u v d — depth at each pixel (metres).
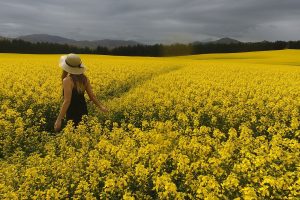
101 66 36.91
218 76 29.97
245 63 57.94
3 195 6.43
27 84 20.69
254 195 5.74
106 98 19.78
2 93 17.80
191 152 8.27
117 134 9.91
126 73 30.80
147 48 140.12
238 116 14.02
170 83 23.56
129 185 6.85
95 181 6.79
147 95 17.19
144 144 8.90
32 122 13.20
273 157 7.55
